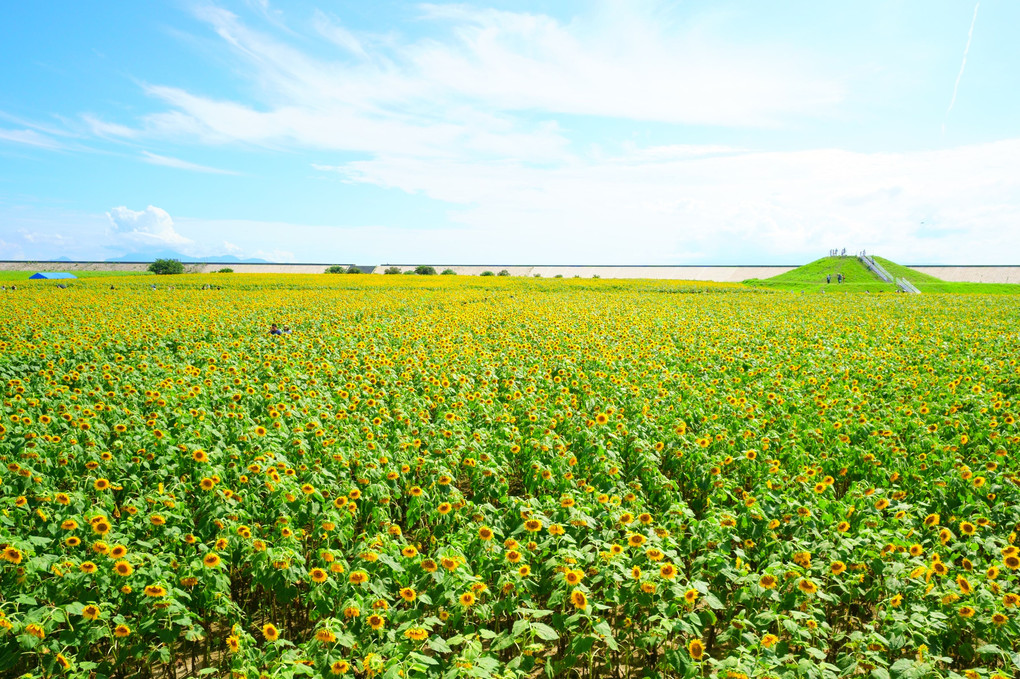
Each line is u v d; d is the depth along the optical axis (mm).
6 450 8234
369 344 20844
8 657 4469
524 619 4906
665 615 5004
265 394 12008
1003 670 4781
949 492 7773
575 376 14859
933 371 16047
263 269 168250
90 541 6008
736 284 83000
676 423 10148
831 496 7754
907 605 5359
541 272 164500
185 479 7797
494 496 7852
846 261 126250
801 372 16266
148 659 4859
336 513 6770
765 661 4406
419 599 5156
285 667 4309
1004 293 70750
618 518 6574
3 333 21797
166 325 25156
